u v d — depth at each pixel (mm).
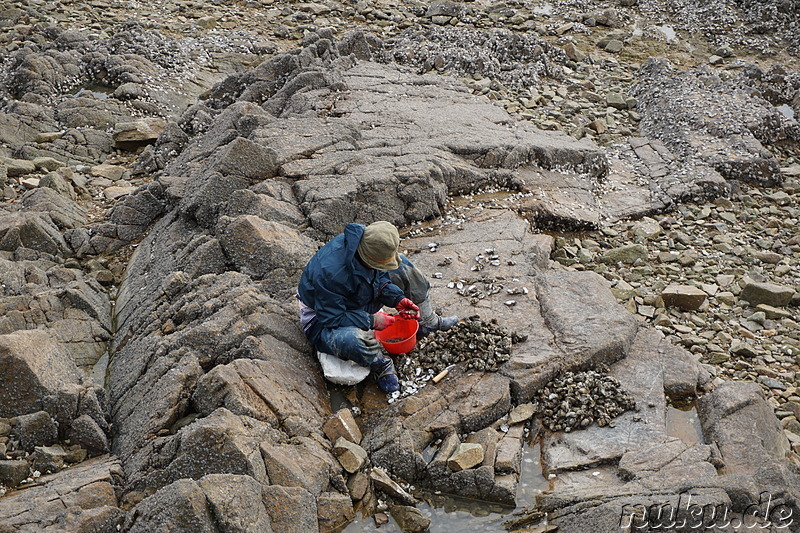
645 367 5559
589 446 4926
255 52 13094
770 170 9492
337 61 11125
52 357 5184
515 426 5133
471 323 5656
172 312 5832
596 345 5527
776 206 9086
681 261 7801
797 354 6516
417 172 7312
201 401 4926
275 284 6047
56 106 10414
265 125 8320
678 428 5188
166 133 9570
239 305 5531
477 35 12875
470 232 7098
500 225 7176
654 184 9188
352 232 5242
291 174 7320
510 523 4523
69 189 8531
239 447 4375
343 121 8484
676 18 15023
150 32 12852
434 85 10688
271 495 4238
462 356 5488
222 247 6266
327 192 6992
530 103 10961
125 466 4777
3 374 4863
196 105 10453
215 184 7090
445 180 7852
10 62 11227
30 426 4832
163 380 5098
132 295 6645
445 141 8453
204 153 8430
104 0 14453
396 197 7219
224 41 13172
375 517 4613
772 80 12031
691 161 9531
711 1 15336
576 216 8062
